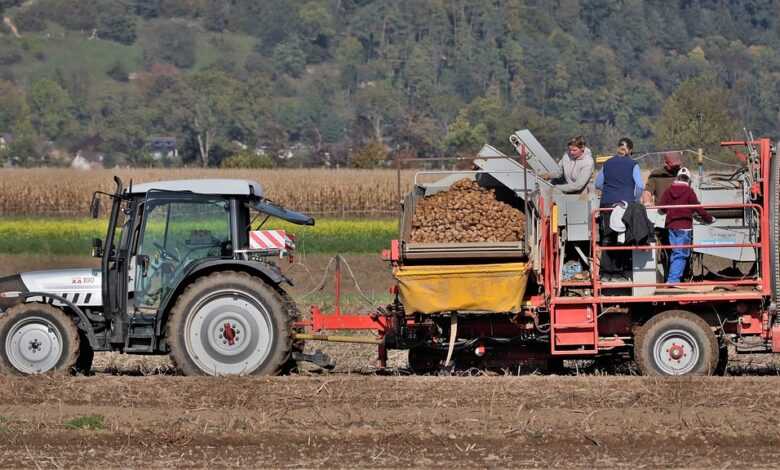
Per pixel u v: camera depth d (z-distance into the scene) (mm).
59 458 33031
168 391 39469
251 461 32625
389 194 162500
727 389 38750
